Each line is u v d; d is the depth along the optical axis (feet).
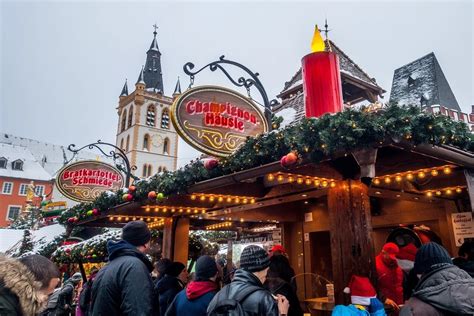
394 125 9.14
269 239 48.37
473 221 19.66
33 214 78.64
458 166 12.80
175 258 25.63
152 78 209.15
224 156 13.74
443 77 63.57
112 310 7.93
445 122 10.00
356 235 12.75
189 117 13.30
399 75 69.67
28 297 5.58
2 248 45.70
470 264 8.85
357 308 9.34
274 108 27.81
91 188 28.91
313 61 13.08
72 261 32.81
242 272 7.61
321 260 27.22
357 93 31.60
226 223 34.17
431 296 5.98
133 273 8.07
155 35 218.79
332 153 10.16
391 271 13.74
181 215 26.27
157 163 190.90
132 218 26.45
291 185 17.80
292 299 10.18
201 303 9.24
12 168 168.14
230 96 14.52
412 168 13.51
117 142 206.90
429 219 22.31
